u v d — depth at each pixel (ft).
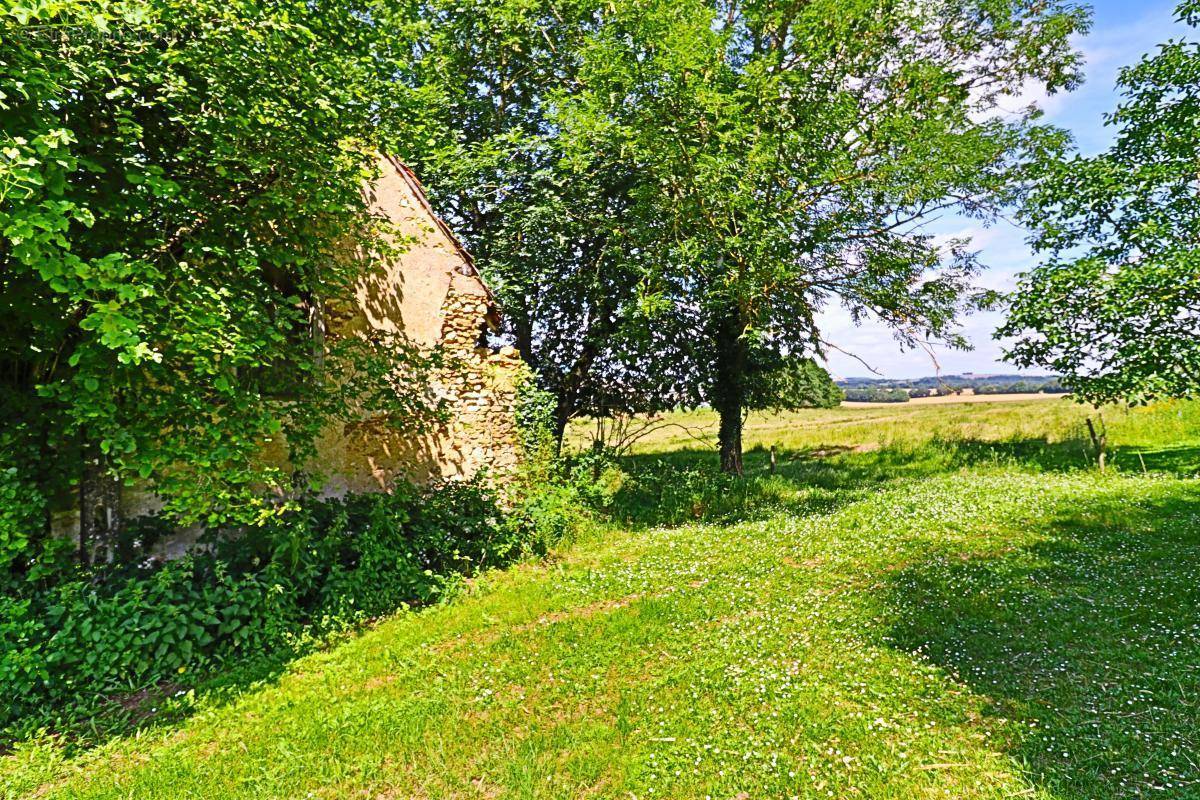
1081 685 17.03
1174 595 23.06
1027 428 82.79
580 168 47.26
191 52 20.43
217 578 23.36
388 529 29.25
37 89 16.15
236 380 23.15
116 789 14.46
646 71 45.06
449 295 39.99
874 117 52.29
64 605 19.86
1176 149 45.16
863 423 121.39
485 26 56.54
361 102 28.58
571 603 27.09
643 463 72.38
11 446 21.76
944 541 33.65
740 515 46.70
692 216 47.29
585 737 15.75
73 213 15.84
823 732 15.14
